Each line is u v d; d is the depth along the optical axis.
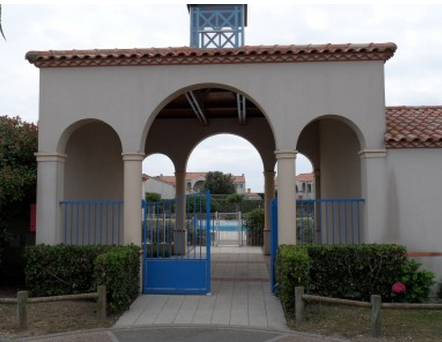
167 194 41.28
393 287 7.42
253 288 8.84
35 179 8.55
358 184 8.99
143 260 8.38
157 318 6.84
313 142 13.41
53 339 5.84
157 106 8.47
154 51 8.42
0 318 6.67
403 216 8.16
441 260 8.10
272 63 8.41
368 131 8.27
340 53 8.27
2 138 8.39
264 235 14.02
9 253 10.14
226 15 9.39
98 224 10.41
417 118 9.34
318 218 13.19
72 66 8.55
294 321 6.51
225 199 34.12
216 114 13.16
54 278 7.86
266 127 13.60
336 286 7.68
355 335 5.92
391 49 8.23
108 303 6.86
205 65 8.45
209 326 6.45
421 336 5.86
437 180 8.21
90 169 10.29
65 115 8.53
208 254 8.33
